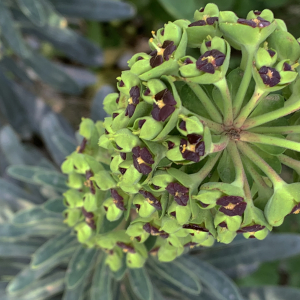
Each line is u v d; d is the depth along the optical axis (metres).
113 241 0.27
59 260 0.33
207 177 0.25
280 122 0.25
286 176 0.49
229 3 0.51
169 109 0.22
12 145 0.42
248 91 0.25
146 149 0.23
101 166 0.27
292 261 0.58
